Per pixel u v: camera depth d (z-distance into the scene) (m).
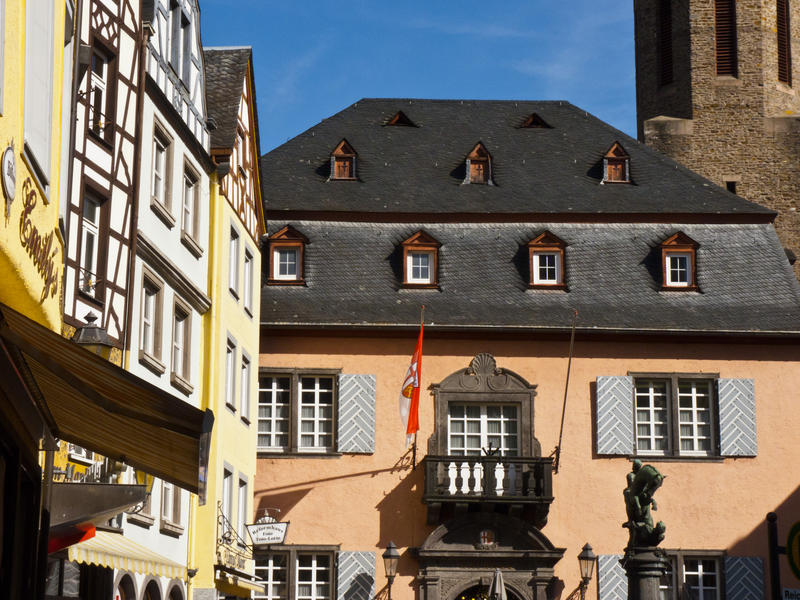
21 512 10.94
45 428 11.61
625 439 33.34
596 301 34.53
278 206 35.44
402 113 39.50
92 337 16.70
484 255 35.31
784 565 33.06
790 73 45.97
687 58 45.62
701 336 33.97
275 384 33.47
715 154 44.97
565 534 32.78
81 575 19.17
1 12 7.93
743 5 45.41
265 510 32.44
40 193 9.56
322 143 38.19
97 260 19.98
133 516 21.03
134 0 21.67
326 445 33.28
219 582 26.47
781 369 34.06
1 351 9.16
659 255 35.50
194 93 26.02
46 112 9.66
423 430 33.28
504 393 33.53
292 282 34.44
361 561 32.41
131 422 11.03
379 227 35.69
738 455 33.50
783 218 44.44
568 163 38.12
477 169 37.34
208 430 10.05
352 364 33.56
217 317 26.95
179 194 24.67
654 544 23.62
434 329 33.50
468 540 32.44
